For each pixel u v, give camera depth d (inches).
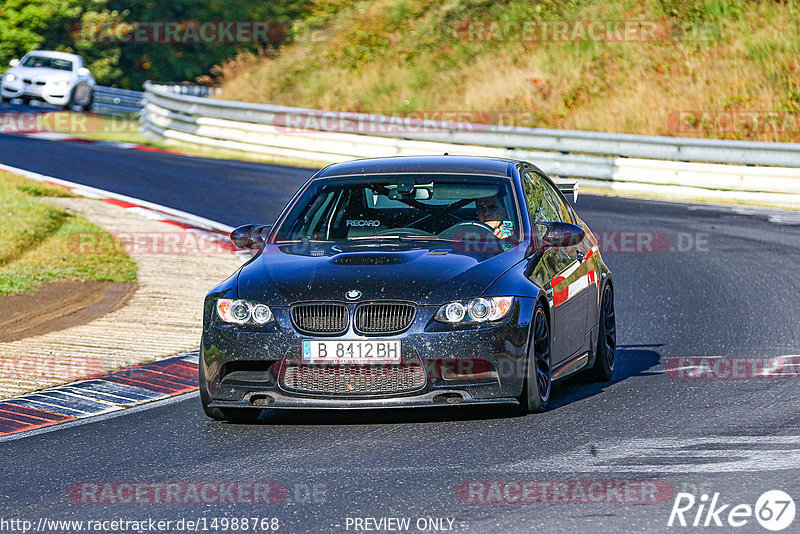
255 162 3481.8
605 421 951.0
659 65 4033.0
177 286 1740.9
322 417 1008.9
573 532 658.8
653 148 3065.9
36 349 1333.7
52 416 1042.7
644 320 1520.7
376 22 4975.4
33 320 1515.7
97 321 1499.8
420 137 3444.9
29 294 1683.1
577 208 2647.6
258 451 888.3
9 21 6131.9
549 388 1008.2
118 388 1152.2
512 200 1093.8
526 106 3941.9
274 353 945.5
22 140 3772.1
